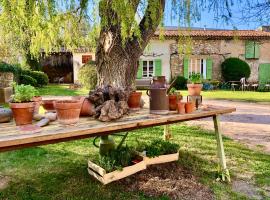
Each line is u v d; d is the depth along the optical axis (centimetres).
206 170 355
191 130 592
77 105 216
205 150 443
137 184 305
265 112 873
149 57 1756
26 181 319
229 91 1644
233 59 1792
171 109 281
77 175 332
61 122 212
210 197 285
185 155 410
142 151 349
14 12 260
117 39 377
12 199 278
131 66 398
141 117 248
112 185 302
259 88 1714
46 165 369
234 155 424
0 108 221
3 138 169
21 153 415
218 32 1848
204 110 302
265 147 476
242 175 347
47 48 402
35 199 277
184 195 287
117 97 256
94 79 1412
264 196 292
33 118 220
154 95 262
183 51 391
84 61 1925
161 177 324
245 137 548
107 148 331
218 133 330
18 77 1352
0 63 1043
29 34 371
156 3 307
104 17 321
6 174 339
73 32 387
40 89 1548
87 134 209
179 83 1652
